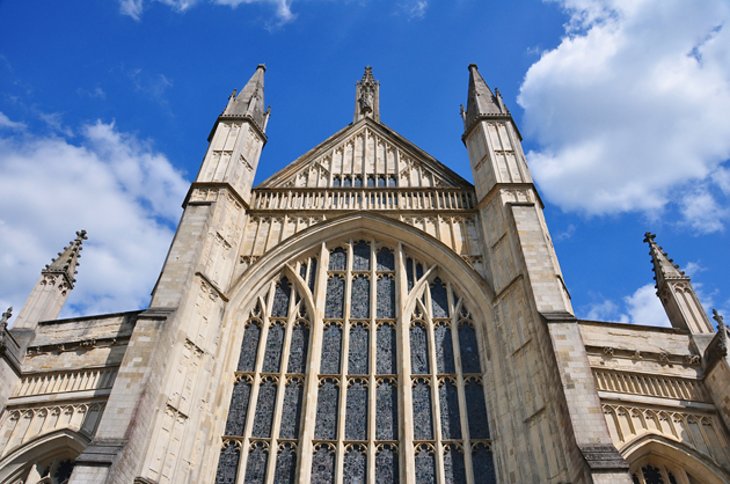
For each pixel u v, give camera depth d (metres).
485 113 38.62
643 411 25.45
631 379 26.44
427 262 32.59
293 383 27.55
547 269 27.52
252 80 42.88
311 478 24.31
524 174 34.03
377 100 46.84
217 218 31.78
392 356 28.61
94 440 20.78
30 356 28.38
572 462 20.77
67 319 29.69
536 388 24.61
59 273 32.06
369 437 25.45
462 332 29.50
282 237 33.41
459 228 33.75
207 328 28.00
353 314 30.38
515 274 28.78
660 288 31.64
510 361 26.69
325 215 34.44
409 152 39.41
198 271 28.69
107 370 26.80
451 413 26.38
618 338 27.88
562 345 23.61
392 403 26.83
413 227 33.19
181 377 25.28
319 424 26.11
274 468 24.64
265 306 30.72
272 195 35.94
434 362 28.03
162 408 23.61
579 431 20.89
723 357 25.61
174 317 25.53
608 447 20.31
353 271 32.28
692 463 23.97
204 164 35.06
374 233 33.88
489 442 25.27
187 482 23.56
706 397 26.38
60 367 27.53
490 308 29.16
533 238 29.17
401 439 25.33
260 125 39.91
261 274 31.62
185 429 24.44
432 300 30.94
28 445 24.80
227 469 24.75
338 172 38.56
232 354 28.45
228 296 29.98
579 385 22.27
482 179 35.38
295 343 29.19
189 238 29.47
